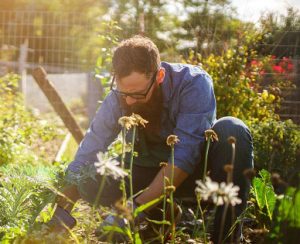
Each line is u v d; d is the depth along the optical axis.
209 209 3.33
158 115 2.81
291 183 2.21
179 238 2.87
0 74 12.05
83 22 8.66
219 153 2.71
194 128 2.70
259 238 2.88
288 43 8.02
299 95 7.51
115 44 6.25
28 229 2.54
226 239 2.69
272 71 7.64
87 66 8.66
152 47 2.60
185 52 7.99
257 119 6.12
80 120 12.02
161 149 3.00
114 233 2.67
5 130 5.91
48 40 9.44
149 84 2.61
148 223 2.84
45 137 6.78
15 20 8.99
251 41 7.50
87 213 3.34
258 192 2.99
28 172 3.70
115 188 3.00
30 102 14.80
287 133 5.21
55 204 2.93
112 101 2.89
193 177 2.97
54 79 17.05
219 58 6.65
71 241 2.64
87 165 2.78
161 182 2.51
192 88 2.75
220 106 6.35
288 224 2.14
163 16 9.05
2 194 2.89
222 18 8.33
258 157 5.09
